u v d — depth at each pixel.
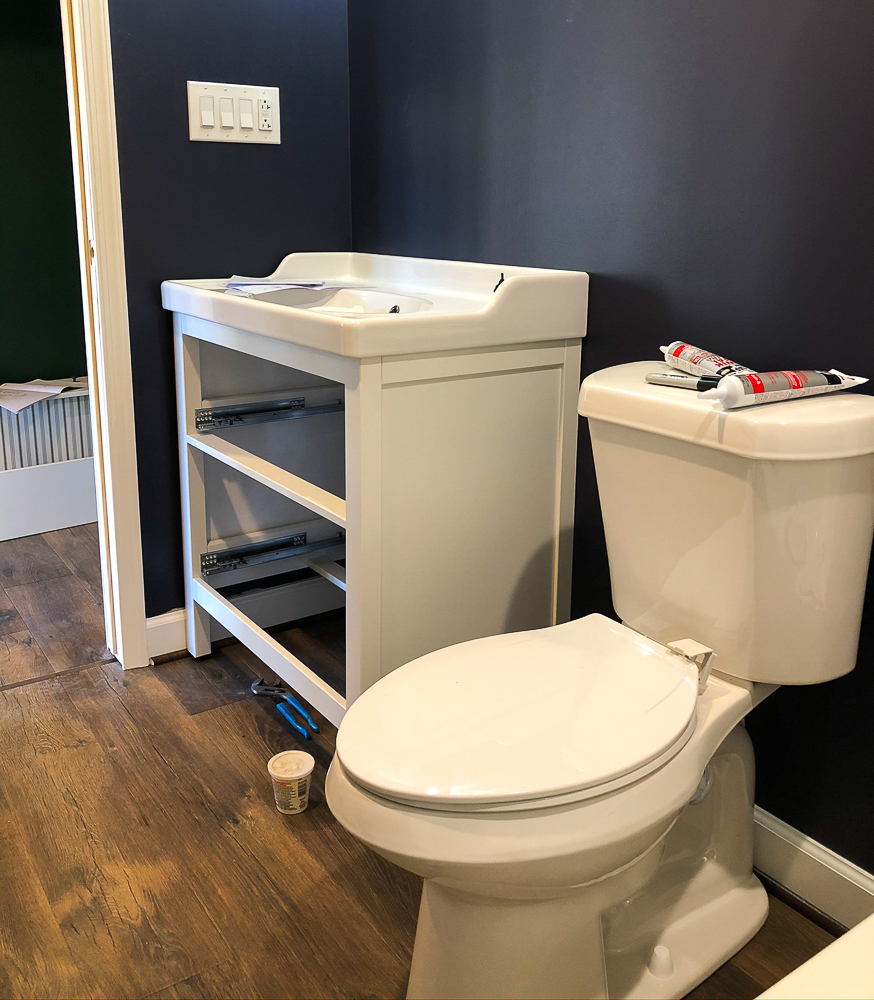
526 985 1.11
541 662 1.19
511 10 1.61
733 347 1.36
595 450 1.32
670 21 1.35
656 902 1.31
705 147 1.34
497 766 0.99
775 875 1.44
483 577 1.60
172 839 1.51
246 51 1.91
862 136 1.15
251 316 1.56
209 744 1.77
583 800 0.98
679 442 1.18
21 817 1.55
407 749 1.02
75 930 1.32
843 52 1.16
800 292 1.26
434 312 1.48
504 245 1.73
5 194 2.84
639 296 1.49
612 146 1.48
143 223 1.87
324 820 1.57
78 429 2.90
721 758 1.33
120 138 1.80
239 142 1.94
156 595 2.08
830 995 0.83
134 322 1.90
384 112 1.96
